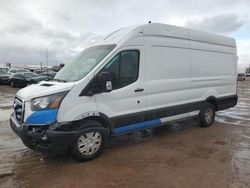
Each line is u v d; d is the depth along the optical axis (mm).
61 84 4711
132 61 5441
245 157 5090
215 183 3969
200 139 6340
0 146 5672
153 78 5883
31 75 22828
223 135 6727
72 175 4234
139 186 3875
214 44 7609
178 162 4809
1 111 10094
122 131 5422
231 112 10391
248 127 7660
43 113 4375
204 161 4859
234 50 8461
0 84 24938
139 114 5629
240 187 3848
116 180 4066
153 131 7059
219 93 7922
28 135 4395
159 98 6039
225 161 4867
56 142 4395
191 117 7059
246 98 15789
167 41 6168
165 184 3936
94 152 4910
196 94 7082
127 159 4945
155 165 4656
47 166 4598
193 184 3936
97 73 4883
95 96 4863
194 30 6957
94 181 4031
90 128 4777
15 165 4637
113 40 5477
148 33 5758
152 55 5840
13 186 3867
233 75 8445
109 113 5109
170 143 5988
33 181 4027
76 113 4617
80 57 5707
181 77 6578
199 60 7090
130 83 5426
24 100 4551
